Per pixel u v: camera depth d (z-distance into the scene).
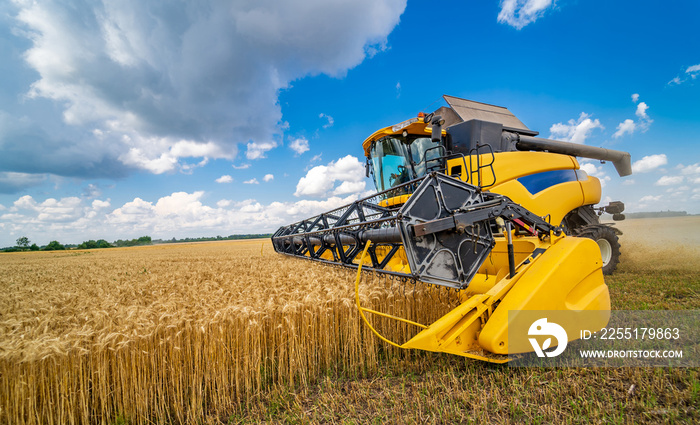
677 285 6.54
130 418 3.00
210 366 3.21
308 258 7.86
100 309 3.61
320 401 3.16
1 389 2.58
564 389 2.96
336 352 3.90
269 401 3.25
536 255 3.62
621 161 8.45
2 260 30.11
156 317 3.32
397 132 7.34
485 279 4.68
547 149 6.91
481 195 3.80
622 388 2.97
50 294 5.09
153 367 3.02
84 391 2.88
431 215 3.43
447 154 6.21
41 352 2.56
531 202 5.89
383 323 4.00
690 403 2.67
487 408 2.79
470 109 7.62
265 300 3.93
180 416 3.04
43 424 2.72
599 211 8.74
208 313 3.30
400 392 3.21
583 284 3.65
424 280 3.28
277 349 3.63
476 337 3.31
